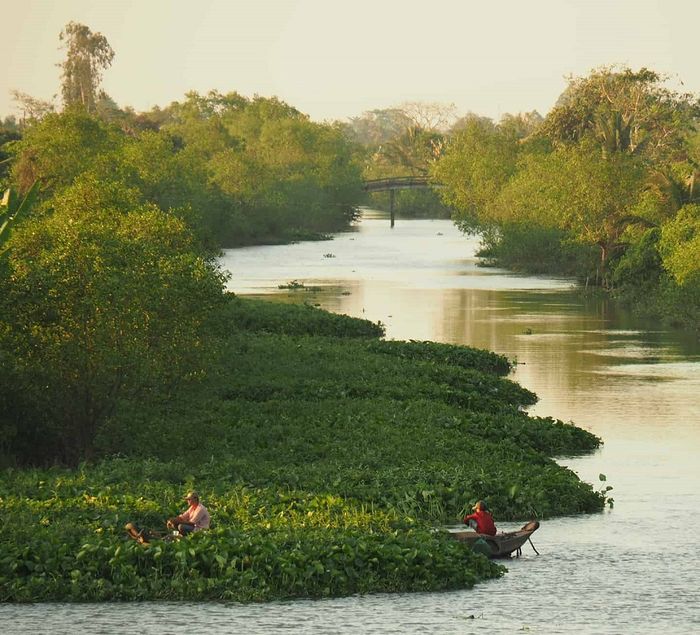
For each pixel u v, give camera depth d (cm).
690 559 7775
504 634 6259
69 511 7931
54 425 10125
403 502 8625
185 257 10900
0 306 9625
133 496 8319
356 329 18562
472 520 7962
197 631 6203
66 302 9731
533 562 7725
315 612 6562
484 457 10406
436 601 6806
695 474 10356
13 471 9388
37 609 6562
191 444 10406
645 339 18862
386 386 13225
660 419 12662
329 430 11031
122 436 10500
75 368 9750
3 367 9625
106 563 6975
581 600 6862
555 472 9869
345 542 7331
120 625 6291
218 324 11156
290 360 14625
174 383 10981
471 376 14300
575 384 14788
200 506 7569
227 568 6944
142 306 9938
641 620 6519
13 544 7162
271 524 7744
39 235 11056
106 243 10444
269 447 10400
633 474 10381
